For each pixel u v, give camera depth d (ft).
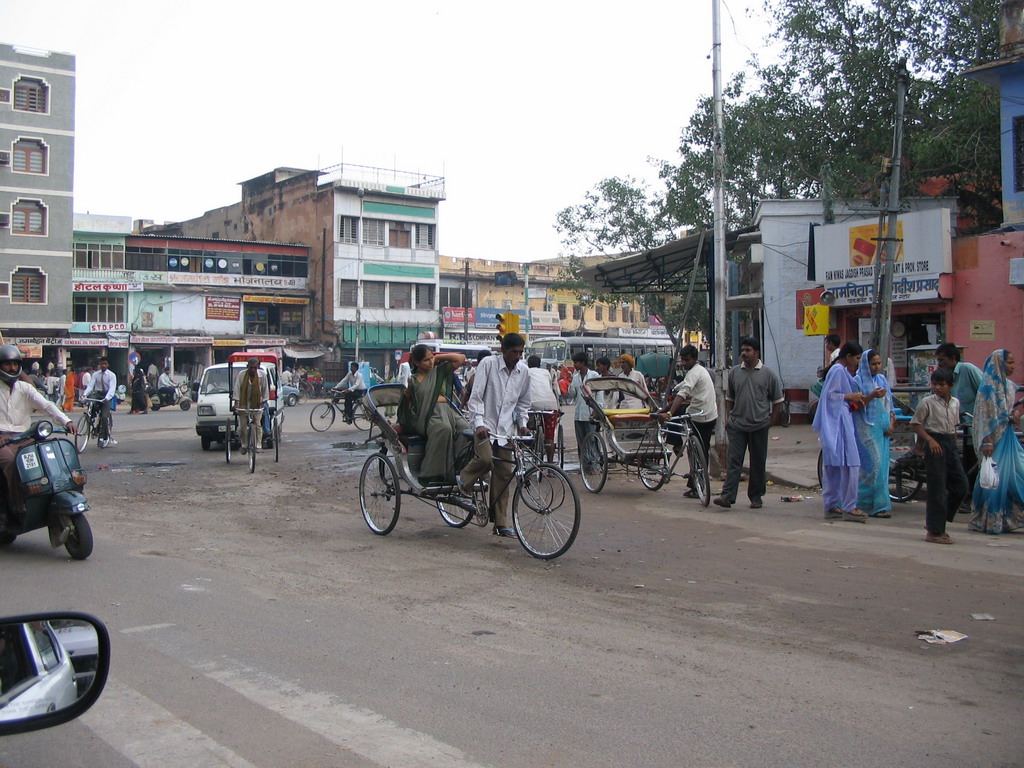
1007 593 20.65
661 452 36.50
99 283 138.72
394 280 167.43
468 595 20.61
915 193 70.03
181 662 15.74
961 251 53.98
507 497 26.68
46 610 19.07
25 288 132.36
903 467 33.45
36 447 24.54
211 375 60.80
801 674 15.14
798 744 12.23
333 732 12.69
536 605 19.71
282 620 18.43
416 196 168.76
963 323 53.93
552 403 43.39
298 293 161.17
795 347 69.97
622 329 211.20
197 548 26.32
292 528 29.91
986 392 27.94
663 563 24.08
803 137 77.00
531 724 12.94
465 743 12.28
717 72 44.88
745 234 75.20
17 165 131.03
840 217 70.23
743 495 37.37
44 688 8.42
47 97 132.98
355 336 161.38
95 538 27.96
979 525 28.22
